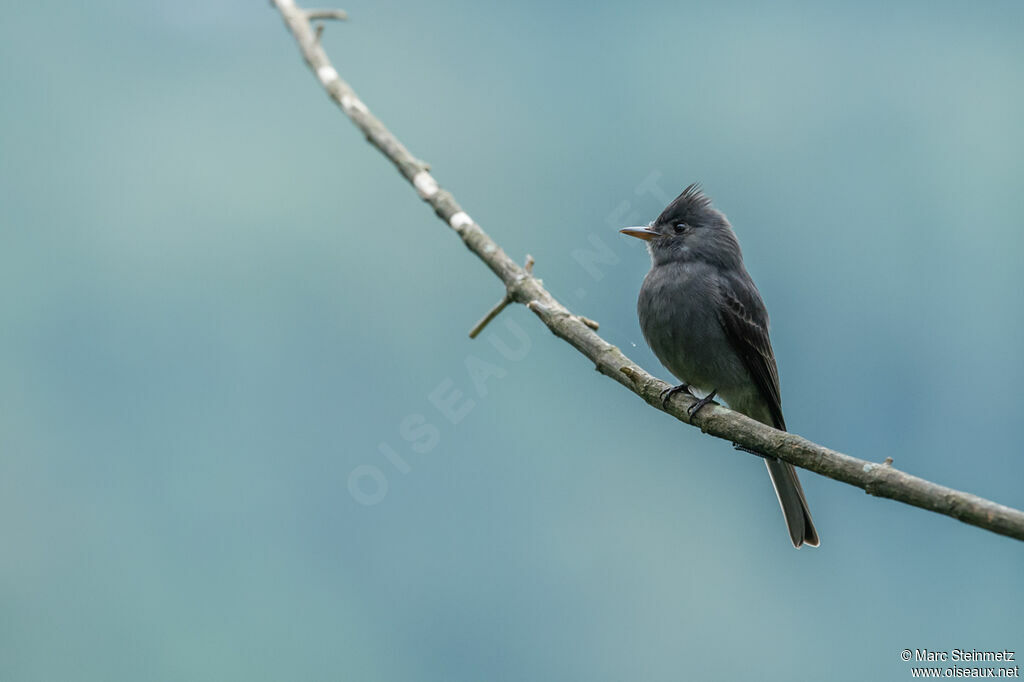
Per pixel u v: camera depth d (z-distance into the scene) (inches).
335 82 226.8
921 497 147.2
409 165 214.1
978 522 142.2
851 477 155.6
